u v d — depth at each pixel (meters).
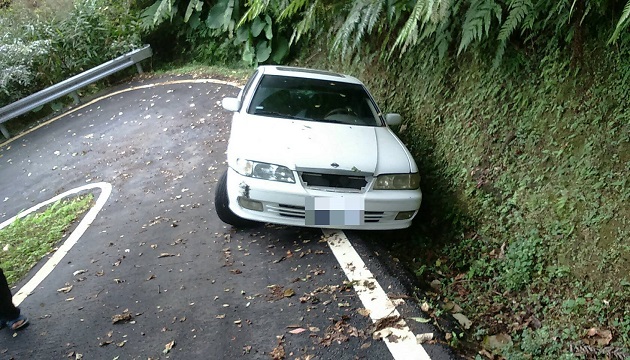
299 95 4.72
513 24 3.46
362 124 4.55
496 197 4.17
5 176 7.80
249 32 10.65
